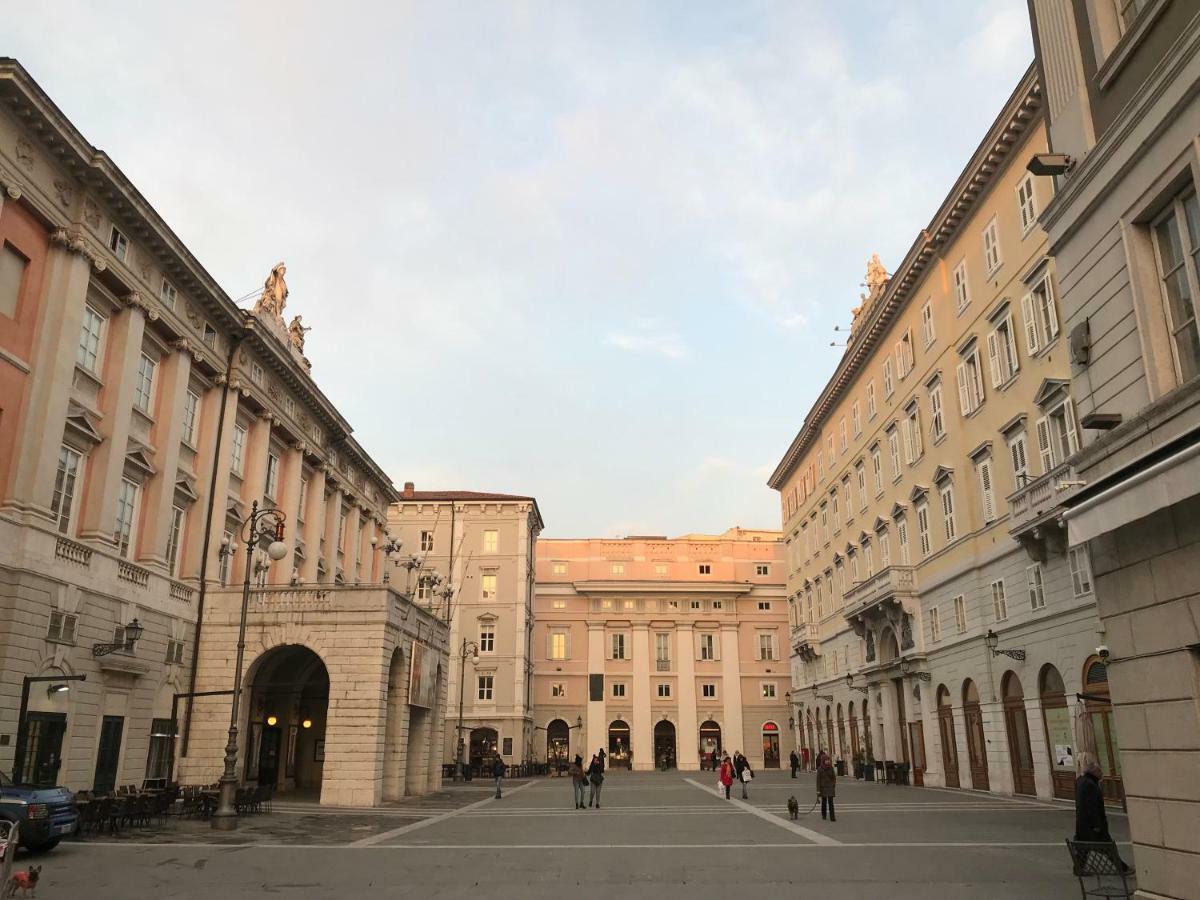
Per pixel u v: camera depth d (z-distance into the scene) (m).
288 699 39.59
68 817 17.55
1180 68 10.62
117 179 26.14
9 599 22.27
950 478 37.94
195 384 33.34
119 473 27.23
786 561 73.81
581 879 14.88
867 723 50.94
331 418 45.12
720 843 19.81
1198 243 10.86
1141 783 11.09
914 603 41.94
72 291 24.97
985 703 34.19
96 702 25.61
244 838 20.72
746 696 79.12
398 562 45.75
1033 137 30.77
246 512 36.50
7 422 22.92
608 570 83.69
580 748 77.38
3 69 21.95
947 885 13.80
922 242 39.12
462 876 15.25
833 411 57.97
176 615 30.48
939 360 39.19
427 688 39.56
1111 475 10.80
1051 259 29.30
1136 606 11.28
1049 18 14.31
